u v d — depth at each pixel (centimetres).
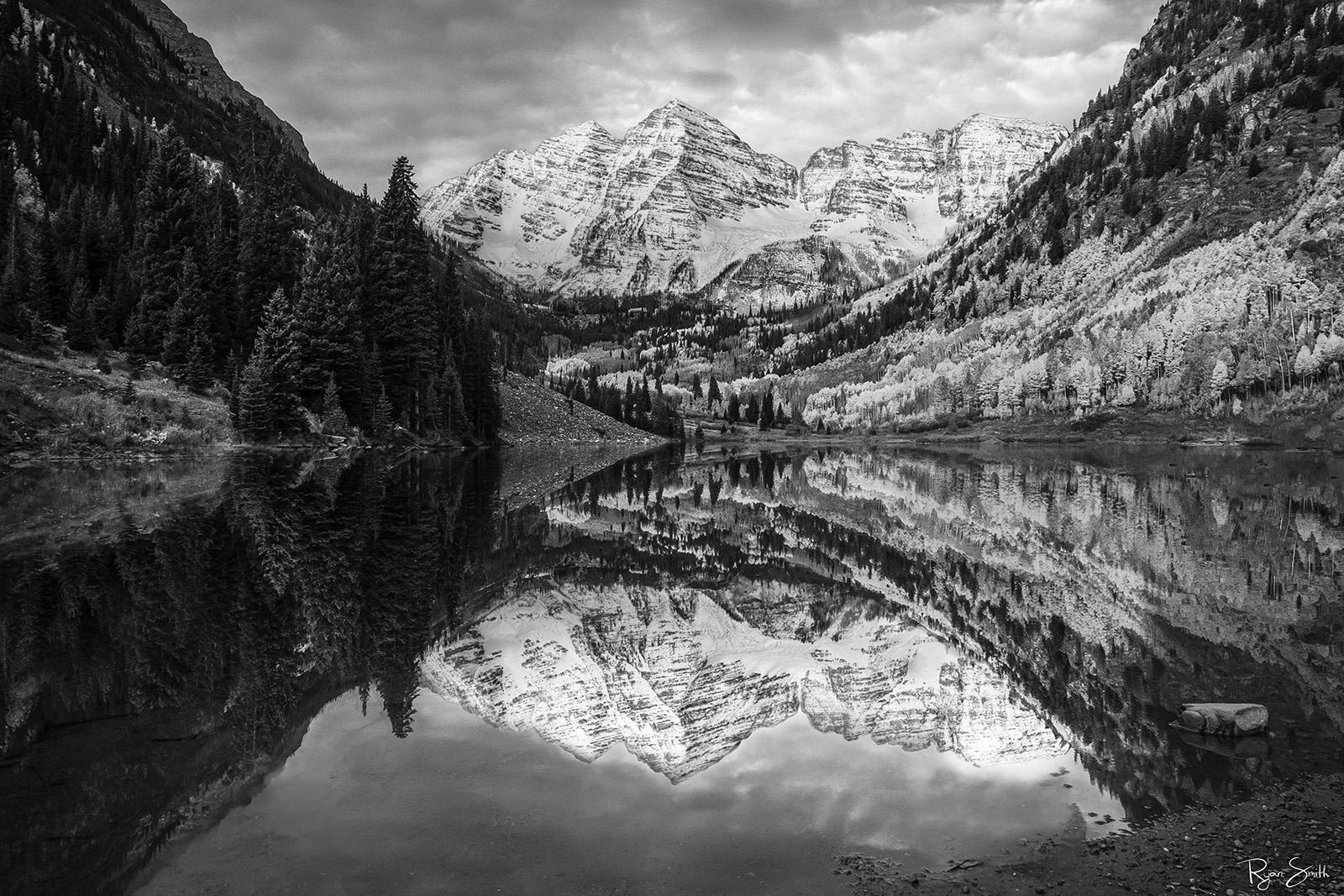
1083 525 4200
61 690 1358
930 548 3594
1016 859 919
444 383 10525
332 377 8388
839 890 840
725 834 964
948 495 6112
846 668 1823
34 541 2702
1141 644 1958
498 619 2128
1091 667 1773
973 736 1348
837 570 3147
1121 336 15812
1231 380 13275
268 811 960
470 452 10681
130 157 12275
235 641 1683
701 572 3112
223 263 8769
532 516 4378
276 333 7969
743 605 2541
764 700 1572
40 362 6494
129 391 6638
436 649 1753
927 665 1814
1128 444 13662
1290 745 1293
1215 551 3297
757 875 866
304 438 7919
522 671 1675
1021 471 8700
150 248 8775
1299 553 3225
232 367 8112
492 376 12431
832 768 1207
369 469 6725
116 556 2467
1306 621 2161
